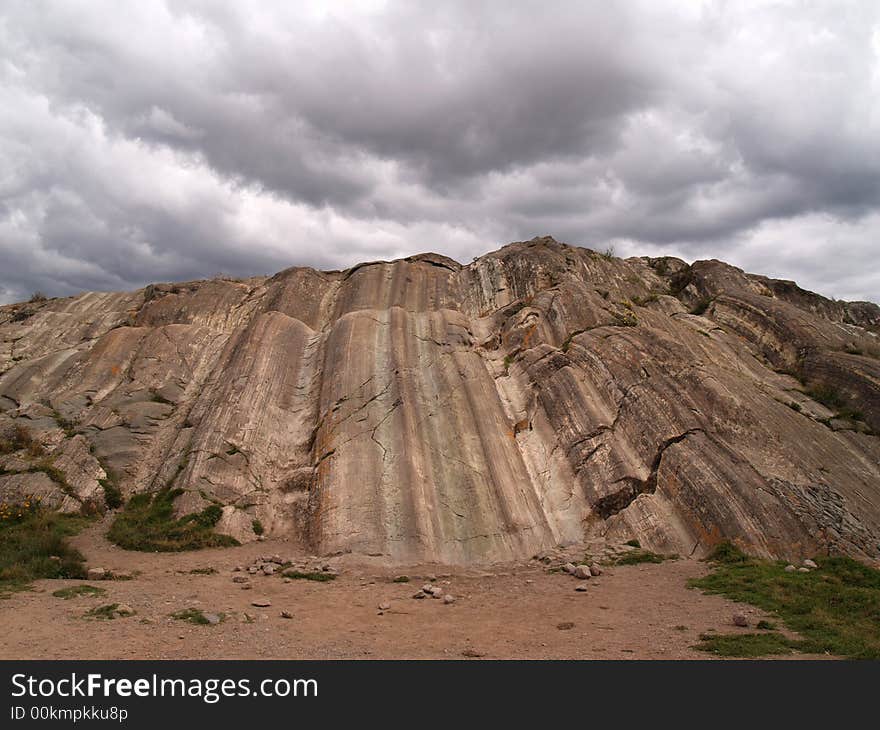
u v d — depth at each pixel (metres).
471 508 17.27
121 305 29.59
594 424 19.55
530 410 21.31
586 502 17.77
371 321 25.05
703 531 15.50
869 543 14.76
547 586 13.15
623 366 21.06
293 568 14.48
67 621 9.68
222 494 18.23
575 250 31.50
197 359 24.70
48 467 18.97
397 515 16.64
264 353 23.52
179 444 20.33
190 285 29.25
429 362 22.95
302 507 18.20
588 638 9.62
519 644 9.34
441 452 19.17
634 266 34.09
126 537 16.23
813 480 16.70
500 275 29.27
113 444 20.52
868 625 10.03
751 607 11.16
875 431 19.73
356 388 21.19
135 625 9.66
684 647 9.10
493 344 25.14
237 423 20.36
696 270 32.16
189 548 16.02
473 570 14.74
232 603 11.42
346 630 10.01
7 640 8.70
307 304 27.94
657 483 17.30
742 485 15.85
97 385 23.47
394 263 30.41
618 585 13.03
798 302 30.89
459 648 9.10
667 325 25.00
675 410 18.69
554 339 24.41
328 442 19.44
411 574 14.28
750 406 18.97
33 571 12.85
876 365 21.48
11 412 22.22
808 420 19.92
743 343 25.23
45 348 26.67
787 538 14.70
